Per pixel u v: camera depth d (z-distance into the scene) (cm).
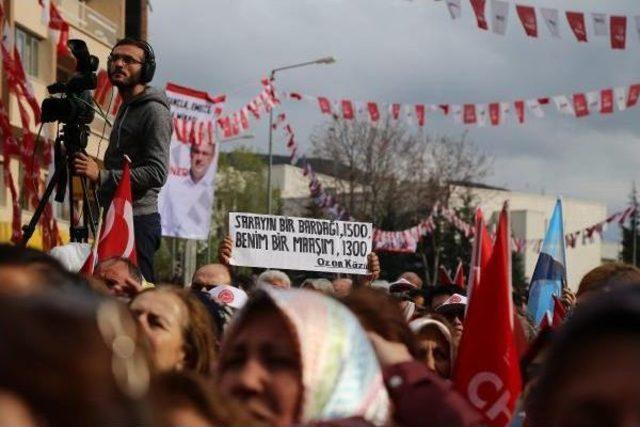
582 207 8638
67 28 1489
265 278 990
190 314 479
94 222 834
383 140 4862
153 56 849
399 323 398
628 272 593
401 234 2828
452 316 822
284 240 1189
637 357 206
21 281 319
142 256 839
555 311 890
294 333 310
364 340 324
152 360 210
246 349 317
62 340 165
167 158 841
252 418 292
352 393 313
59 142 851
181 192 1595
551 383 212
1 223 2498
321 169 4975
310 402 308
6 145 1267
